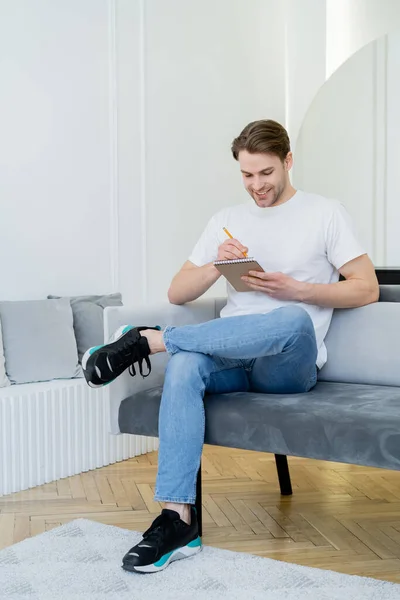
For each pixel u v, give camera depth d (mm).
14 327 3150
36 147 3453
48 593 1887
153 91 4164
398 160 4727
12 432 2898
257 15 5039
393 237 4746
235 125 4848
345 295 2293
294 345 2078
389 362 2346
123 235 3959
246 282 2271
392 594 1864
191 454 2068
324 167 5016
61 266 3588
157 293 4195
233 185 4848
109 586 1924
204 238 2525
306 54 5188
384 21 4809
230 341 2064
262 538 2328
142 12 4062
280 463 2781
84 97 3709
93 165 3760
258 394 2193
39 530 2434
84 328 3410
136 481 3084
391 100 4754
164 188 4250
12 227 3350
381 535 2350
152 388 2324
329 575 1986
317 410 1975
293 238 2348
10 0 3332
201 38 4539
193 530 2115
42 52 3482
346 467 3215
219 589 1902
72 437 3178
